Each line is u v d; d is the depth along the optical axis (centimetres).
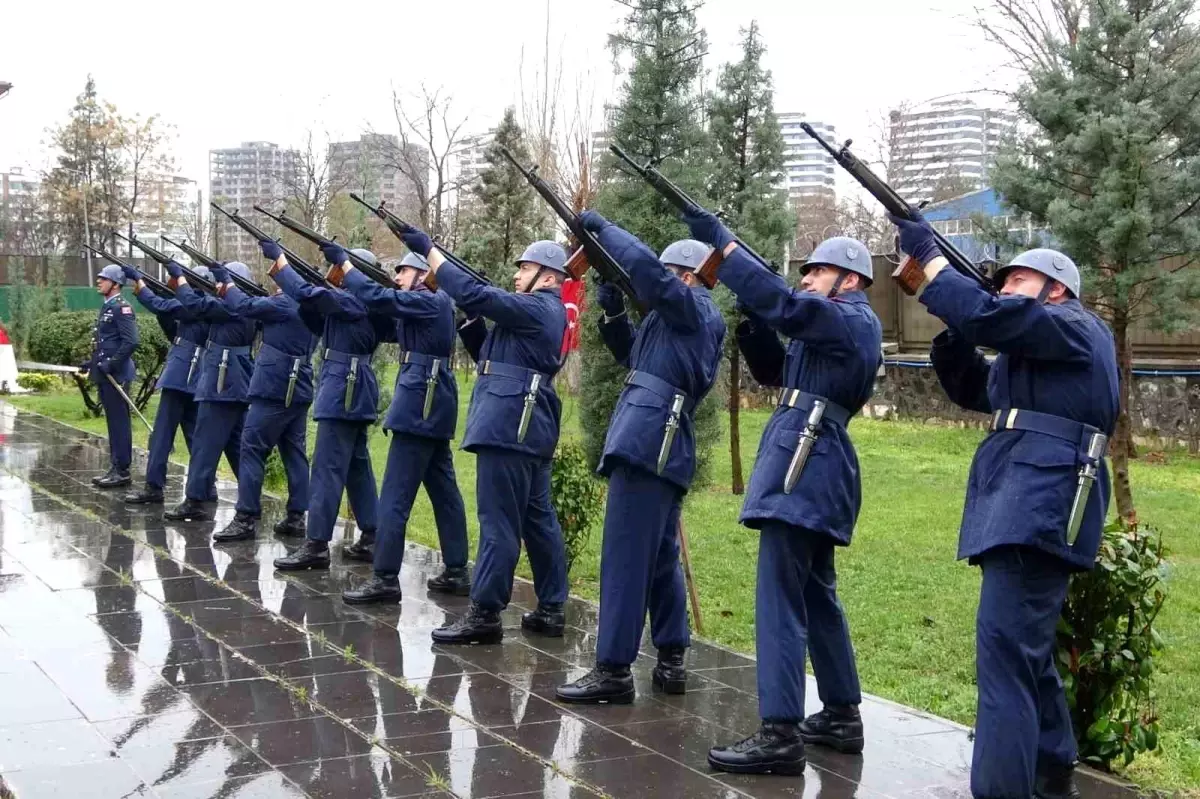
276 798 446
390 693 580
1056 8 1717
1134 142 890
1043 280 452
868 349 497
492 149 2150
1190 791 480
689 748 513
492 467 664
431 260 668
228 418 1017
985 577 439
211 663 623
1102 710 503
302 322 947
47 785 455
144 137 4278
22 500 1115
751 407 2223
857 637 735
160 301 1101
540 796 454
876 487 1307
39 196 5003
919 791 472
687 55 819
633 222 796
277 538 960
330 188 3189
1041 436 435
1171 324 959
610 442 563
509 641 682
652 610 599
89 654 634
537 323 660
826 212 3528
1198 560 956
